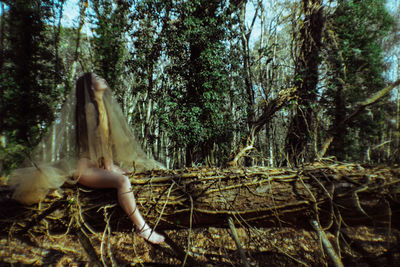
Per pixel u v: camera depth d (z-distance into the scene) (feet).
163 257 7.86
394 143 8.77
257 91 25.94
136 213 5.75
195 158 23.89
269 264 7.26
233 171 6.61
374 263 6.03
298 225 6.09
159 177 6.40
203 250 8.18
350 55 13.39
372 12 13.56
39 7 21.65
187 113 22.02
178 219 6.13
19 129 17.94
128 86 35.12
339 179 5.91
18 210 5.87
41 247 7.55
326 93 13.80
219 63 22.27
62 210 5.91
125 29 24.49
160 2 21.29
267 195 5.90
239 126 23.40
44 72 21.80
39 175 5.90
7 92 18.98
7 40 20.35
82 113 6.26
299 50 16.99
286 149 15.64
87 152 6.19
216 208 5.89
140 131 34.32
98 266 5.57
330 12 15.23
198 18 22.62
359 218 5.68
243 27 26.58
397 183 5.53
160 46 23.52
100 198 5.94
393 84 8.38
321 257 7.43
